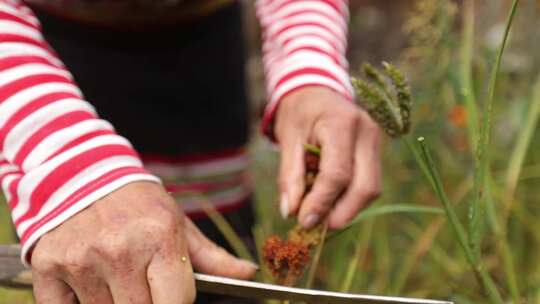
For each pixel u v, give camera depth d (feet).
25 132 2.23
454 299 3.08
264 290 2.24
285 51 2.83
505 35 2.37
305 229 2.59
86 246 2.12
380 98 2.43
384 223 3.75
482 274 2.52
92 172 2.18
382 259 3.61
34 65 2.30
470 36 3.10
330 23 2.88
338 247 3.53
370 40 6.63
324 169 2.56
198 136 3.40
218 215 3.37
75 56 3.25
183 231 2.19
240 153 3.54
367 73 2.47
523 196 3.67
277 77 2.78
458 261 3.48
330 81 2.72
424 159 2.53
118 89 3.29
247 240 3.54
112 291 2.14
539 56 3.86
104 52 3.24
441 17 3.43
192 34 3.31
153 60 3.28
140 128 3.35
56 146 2.21
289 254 2.49
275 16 2.93
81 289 2.16
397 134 2.49
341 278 3.43
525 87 3.88
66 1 3.15
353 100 2.80
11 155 2.25
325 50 2.79
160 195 2.19
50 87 2.27
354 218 2.68
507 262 2.92
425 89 3.82
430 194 3.86
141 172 2.21
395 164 4.01
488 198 2.91
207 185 3.44
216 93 3.42
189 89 3.36
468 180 3.63
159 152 3.38
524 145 3.22
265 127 2.83
